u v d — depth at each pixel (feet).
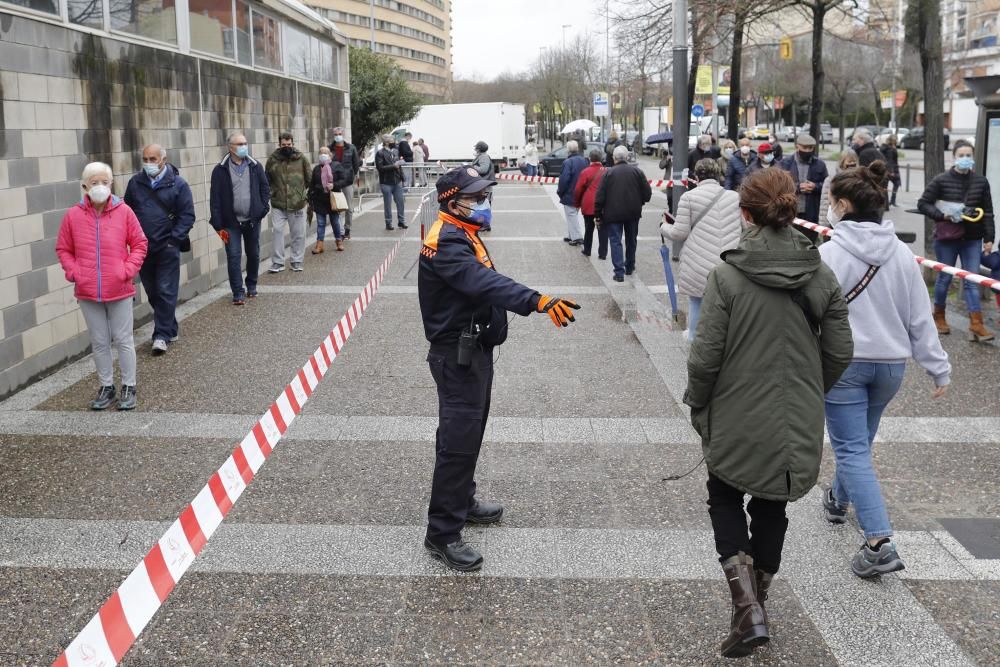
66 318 25.76
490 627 12.22
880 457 18.40
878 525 13.14
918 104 197.67
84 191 20.72
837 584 13.35
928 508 16.02
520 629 12.17
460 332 13.39
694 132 147.95
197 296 36.01
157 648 11.73
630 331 29.35
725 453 11.18
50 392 23.04
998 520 15.49
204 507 12.72
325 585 13.33
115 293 20.97
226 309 33.27
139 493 16.67
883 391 13.55
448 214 13.29
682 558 14.11
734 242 24.57
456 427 13.48
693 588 13.23
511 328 29.96
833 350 11.43
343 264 43.65
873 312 13.24
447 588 13.25
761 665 11.37
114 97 29.17
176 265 26.78
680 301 34.12
